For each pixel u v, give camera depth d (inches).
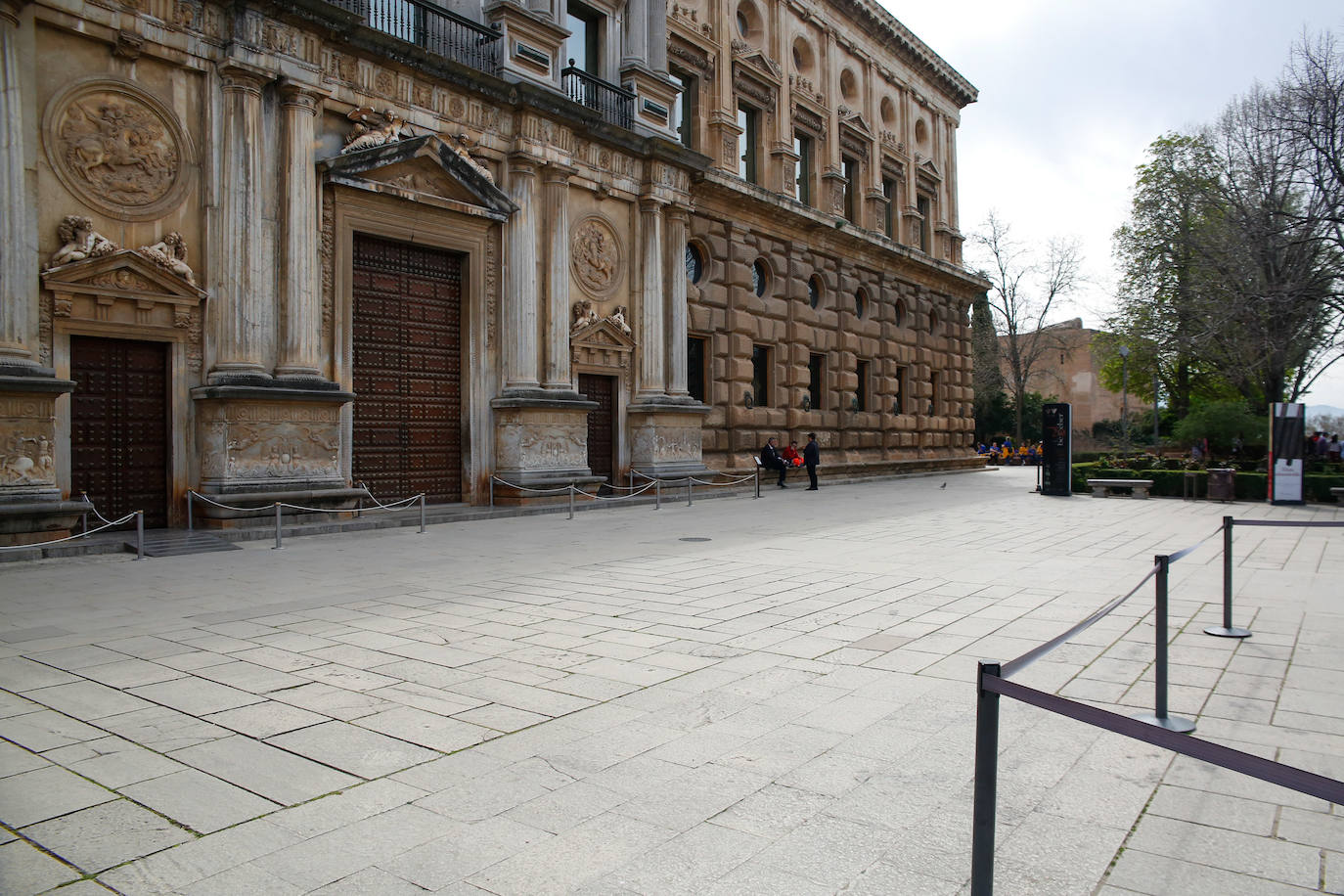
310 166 641.6
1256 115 1108.5
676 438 971.3
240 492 585.3
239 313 603.5
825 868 135.8
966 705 218.4
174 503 585.3
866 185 1422.2
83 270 538.3
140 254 560.4
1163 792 168.4
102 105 555.2
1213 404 1320.1
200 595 370.0
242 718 207.5
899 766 178.2
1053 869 137.6
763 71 1168.2
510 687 233.8
